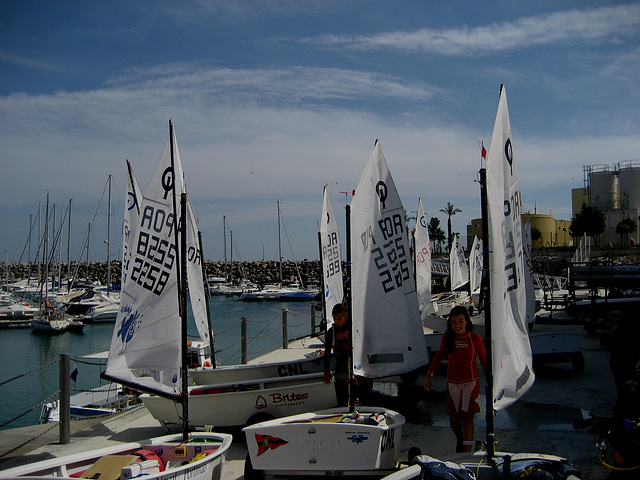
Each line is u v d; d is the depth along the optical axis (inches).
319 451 229.8
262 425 241.3
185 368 260.5
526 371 232.7
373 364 305.1
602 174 2480.3
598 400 367.9
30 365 1126.4
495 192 218.8
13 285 3056.1
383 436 227.0
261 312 2151.8
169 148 302.8
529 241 614.2
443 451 282.4
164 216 304.2
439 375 482.9
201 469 221.1
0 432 362.3
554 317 842.8
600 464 252.1
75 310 1908.2
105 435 341.1
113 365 306.0
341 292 605.0
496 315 215.3
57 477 195.6
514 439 292.0
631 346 273.9
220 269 3912.4
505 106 232.8
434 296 1093.1
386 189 312.8
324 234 586.2
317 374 324.8
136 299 306.8
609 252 2132.1
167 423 328.2
